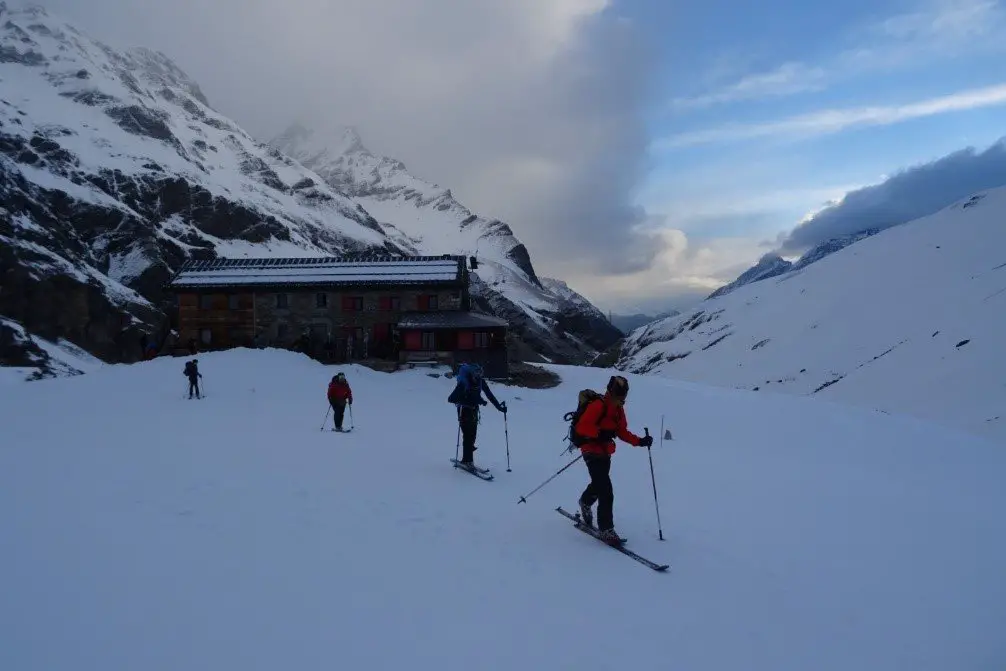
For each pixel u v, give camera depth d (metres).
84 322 69.62
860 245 178.62
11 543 7.35
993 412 73.44
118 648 5.25
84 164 124.69
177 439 16.20
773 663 5.89
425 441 18.06
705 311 180.88
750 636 6.41
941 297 124.62
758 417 36.09
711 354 147.12
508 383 48.34
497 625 6.27
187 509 9.27
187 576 6.82
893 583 8.19
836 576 8.32
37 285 66.69
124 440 15.79
